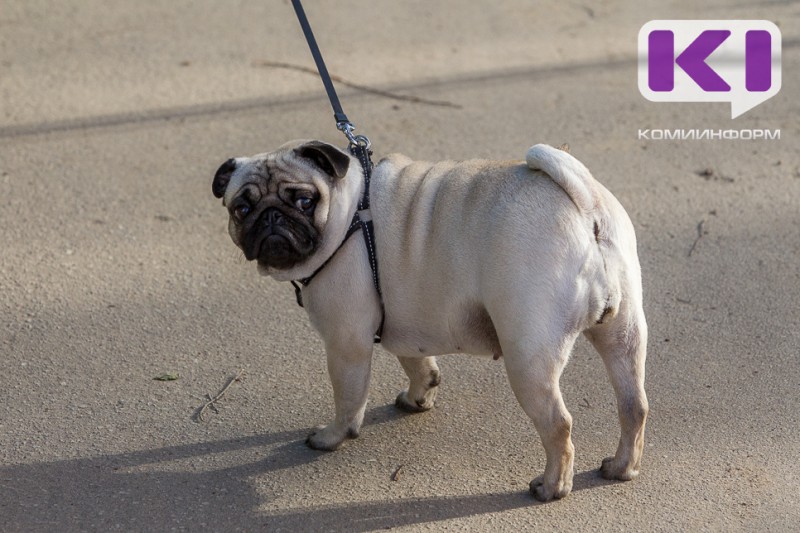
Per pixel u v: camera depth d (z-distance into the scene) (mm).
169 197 9242
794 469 5664
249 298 7691
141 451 5965
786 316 7281
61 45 12906
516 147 10086
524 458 5879
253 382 6676
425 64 12336
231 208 5531
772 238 8406
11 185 9430
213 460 5891
